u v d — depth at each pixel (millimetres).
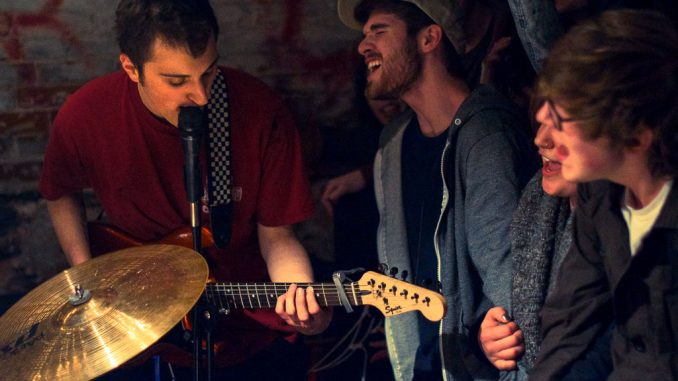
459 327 2668
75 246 2926
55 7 3846
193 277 2412
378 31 2732
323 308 2611
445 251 2682
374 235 3650
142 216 2869
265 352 2980
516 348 2367
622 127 1700
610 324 2080
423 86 2744
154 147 2744
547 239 2238
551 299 2092
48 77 3926
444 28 2689
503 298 2451
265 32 3996
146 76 2492
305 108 4090
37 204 4027
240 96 2762
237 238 2891
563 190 2111
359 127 4027
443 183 2691
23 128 3955
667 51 1693
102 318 2385
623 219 1879
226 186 2787
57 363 2305
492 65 3150
